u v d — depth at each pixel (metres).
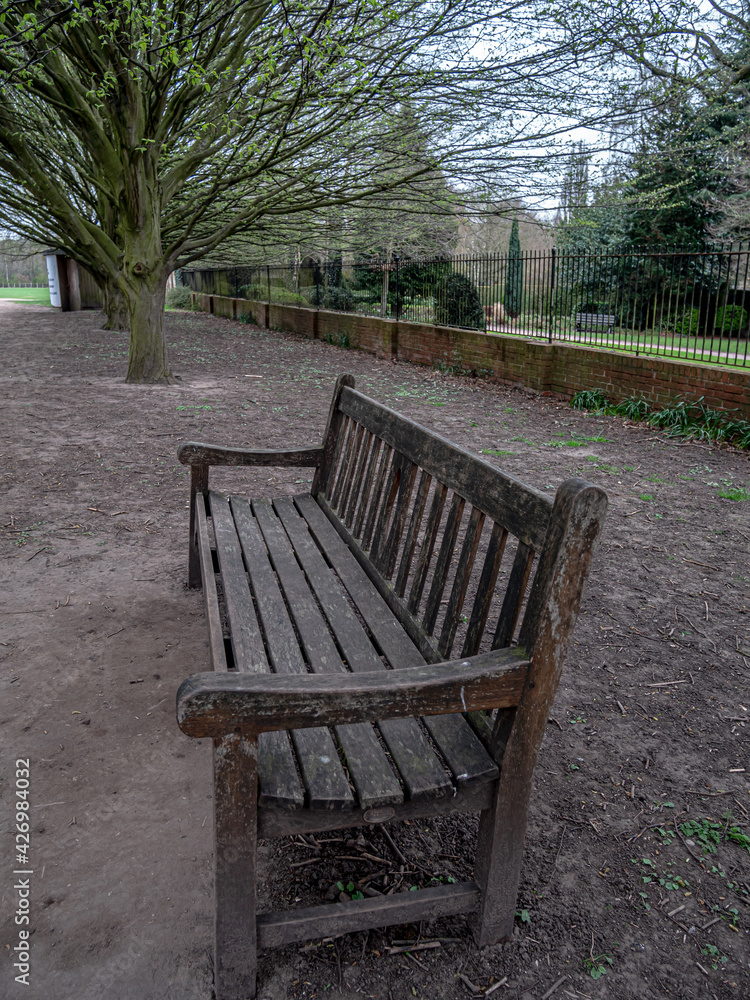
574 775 2.53
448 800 1.74
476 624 2.02
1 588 3.86
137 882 2.02
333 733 1.95
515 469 6.59
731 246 15.75
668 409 8.73
